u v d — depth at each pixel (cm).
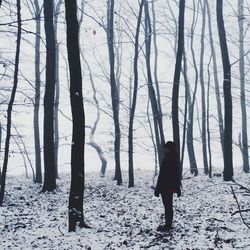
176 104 2130
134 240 920
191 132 3141
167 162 1020
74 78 1044
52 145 1961
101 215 1273
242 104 3186
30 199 1719
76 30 1045
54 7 2902
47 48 1916
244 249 797
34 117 2506
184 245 852
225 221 1085
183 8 2112
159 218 1191
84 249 857
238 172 3048
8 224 1162
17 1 1488
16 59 1527
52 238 971
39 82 2414
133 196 1825
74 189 1045
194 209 1351
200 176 2738
